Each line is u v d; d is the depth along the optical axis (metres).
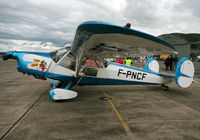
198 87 6.11
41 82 6.24
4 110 2.89
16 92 4.40
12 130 2.10
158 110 3.14
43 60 3.74
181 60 4.57
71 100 3.70
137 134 2.09
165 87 5.39
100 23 1.79
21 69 3.73
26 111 2.86
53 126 2.26
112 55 3.44
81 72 3.99
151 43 2.14
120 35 1.99
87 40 2.33
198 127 2.37
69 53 3.91
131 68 4.69
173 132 2.18
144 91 5.11
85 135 2.02
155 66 6.13
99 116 2.71
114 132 2.12
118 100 3.85
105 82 4.45
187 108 3.33
